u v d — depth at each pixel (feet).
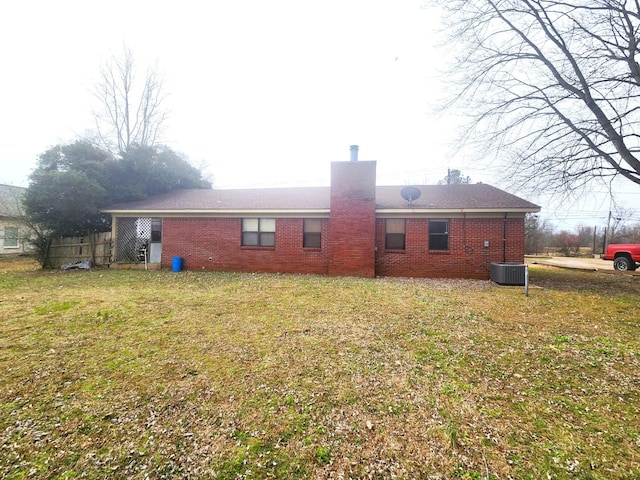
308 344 14.43
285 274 38.96
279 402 9.55
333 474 6.73
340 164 38.14
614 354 13.42
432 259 37.27
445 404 9.47
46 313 19.48
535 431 8.19
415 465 6.98
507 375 11.46
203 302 22.71
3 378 10.93
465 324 17.60
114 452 7.34
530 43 30.99
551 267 54.13
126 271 40.63
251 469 6.85
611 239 104.32
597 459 7.16
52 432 8.05
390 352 13.55
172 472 6.74
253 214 40.93
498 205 35.47
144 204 44.75
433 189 45.24
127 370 11.66
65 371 11.53
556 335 15.84
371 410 9.14
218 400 9.63
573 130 29.76
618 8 26.21
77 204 40.93
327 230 39.70
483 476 6.65
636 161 28.02
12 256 63.00
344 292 26.68
